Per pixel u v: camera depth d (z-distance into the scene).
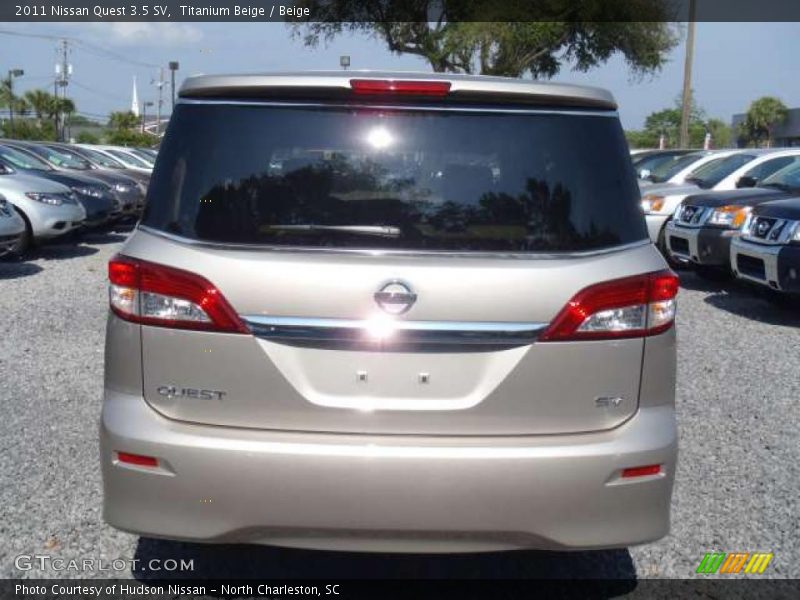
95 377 6.57
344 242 3.06
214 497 3.01
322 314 3.00
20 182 12.65
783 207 9.03
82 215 13.34
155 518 3.07
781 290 8.75
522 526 3.02
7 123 56.91
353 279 2.99
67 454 5.01
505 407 3.03
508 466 2.98
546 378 3.04
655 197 12.65
